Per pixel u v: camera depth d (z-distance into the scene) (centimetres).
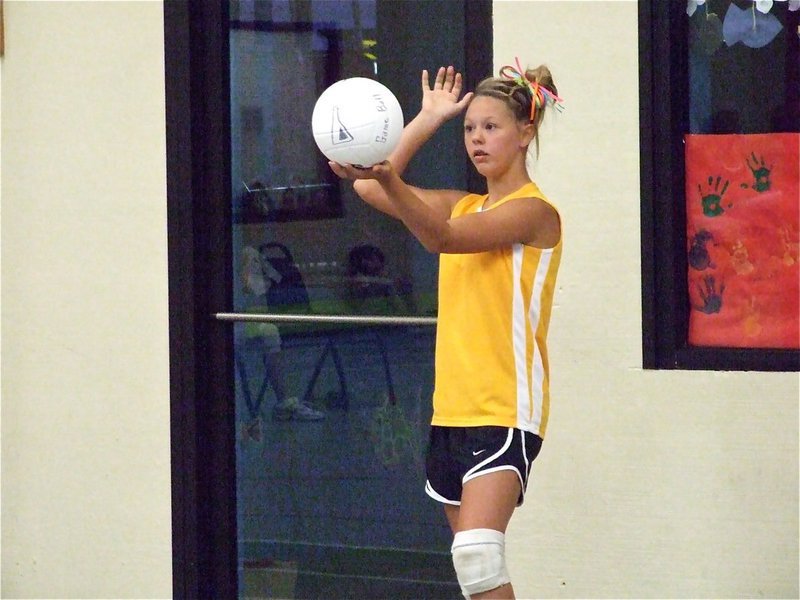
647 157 1628
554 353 1666
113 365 1919
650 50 1625
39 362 1958
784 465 1591
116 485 1923
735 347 1650
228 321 1920
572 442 1664
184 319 1878
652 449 1638
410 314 1850
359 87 1217
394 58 1842
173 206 1877
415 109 1836
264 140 1911
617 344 1645
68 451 1947
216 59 1906
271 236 1914
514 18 1684
